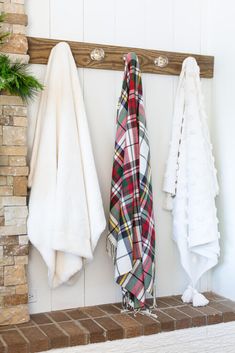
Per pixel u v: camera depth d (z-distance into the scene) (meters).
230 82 2.06
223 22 2.09
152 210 1.95
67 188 1.79
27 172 1.77
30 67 1.84
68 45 1.86
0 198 1.74
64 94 1.82
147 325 1.78
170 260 2.14
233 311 1.95
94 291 2.01
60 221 1.78
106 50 1.96
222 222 2.14
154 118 2.08
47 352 1.63
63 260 1.87
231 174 2.07
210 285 2.21
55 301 1.94
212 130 2.19
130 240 1.88
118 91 2.01
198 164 2.00
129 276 1.92
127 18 2.02
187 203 2.03
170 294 2.15
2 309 1.76
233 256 2.07
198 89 2.06
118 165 1.92
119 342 1.74
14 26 1.75
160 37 2.08
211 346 1.91
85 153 1.85
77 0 1.93
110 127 2.01
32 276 1.89
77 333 1.68
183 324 1.85
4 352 1.57
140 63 2.02
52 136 1.80
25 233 1.78
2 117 1.73
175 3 2.11
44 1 1.87
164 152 2.11
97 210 1.84
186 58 2.08
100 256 2.01
